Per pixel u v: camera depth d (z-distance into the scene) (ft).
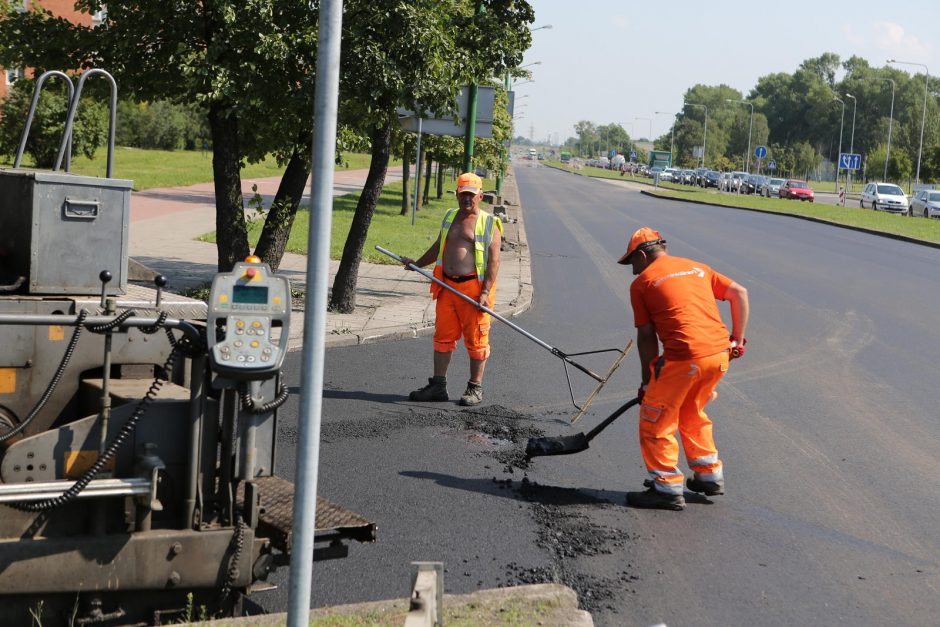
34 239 14.33
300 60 38.42
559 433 27.71
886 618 16.87
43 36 39.91
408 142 91.97
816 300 56.54
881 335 45.83
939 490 23.91
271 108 39.09
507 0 51.13
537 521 20.75
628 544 19.71
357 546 18.86
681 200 195.31
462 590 17.03
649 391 22.07
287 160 46.14
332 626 13.96
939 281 69.10
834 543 20.26
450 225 29.81
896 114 576.20
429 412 29.07
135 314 14.56
